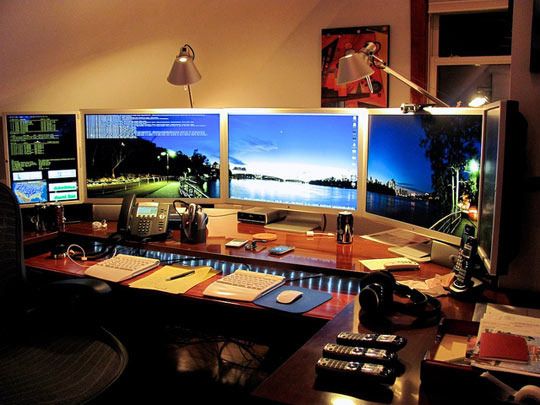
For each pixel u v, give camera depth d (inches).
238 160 113.3
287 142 107.5
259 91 130.3
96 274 92.4
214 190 116.3
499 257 64.1
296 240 103.2
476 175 73.7
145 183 118.4
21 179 116.3
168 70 133.3
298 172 107.2
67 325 81.6
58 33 128.6
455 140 77.5
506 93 123.6
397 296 73.1
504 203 63.4
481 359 48.9
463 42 123.3
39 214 113.7
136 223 105.6
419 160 85.6
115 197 119.6
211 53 131.9
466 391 47.8
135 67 133.1
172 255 107.3
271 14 126.7
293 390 49.4
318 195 105.7
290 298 78.2
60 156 118.2
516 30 74.5
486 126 70.4
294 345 113.4
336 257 91.5
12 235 79.7
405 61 118.3
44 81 128.8
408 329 62.9
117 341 75.8
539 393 43.5
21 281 81.0
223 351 131.9
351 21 121.0
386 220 94.8
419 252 92.7
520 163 72.1
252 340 120.4
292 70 127.0
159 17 131.7
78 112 117.9
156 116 116.0
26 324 80.9
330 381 51.0
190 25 131.6
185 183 117.1
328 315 73.8
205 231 103.0
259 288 82.3
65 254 104.7
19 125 115.6
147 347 125.5
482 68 123.6
